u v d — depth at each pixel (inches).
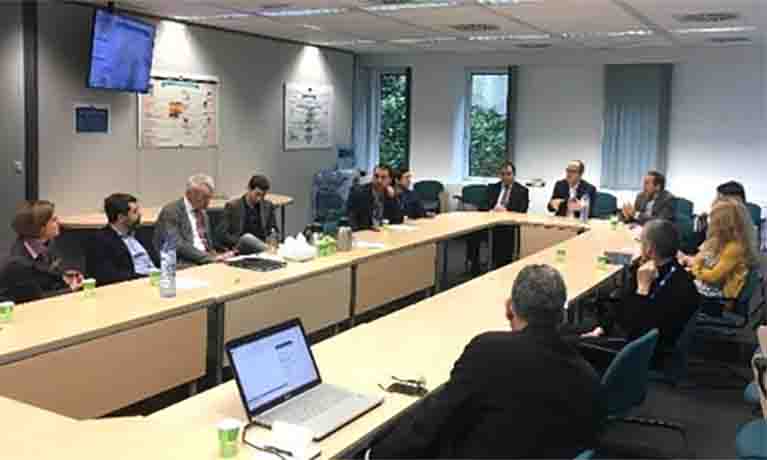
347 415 92.2
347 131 424.5
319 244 207.8
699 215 316.8
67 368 126.3
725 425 168.9
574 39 340.5
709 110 364.5
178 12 278.5
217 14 281.3
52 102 256.7
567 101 393.4
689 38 330.0
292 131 376.8
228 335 162.1
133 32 266.7
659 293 159.0
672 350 157.6
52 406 124.1
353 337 129.1
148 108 293.3
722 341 221.8
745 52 353.7
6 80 251.0
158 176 301.0
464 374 86.0
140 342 140.8
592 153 390.6
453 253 378.6
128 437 85.0
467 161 428.1
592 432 86.6
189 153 315.3
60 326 131.2
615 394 124.6
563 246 238.2
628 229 277.9
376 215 283.1
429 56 421.1
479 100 421.7
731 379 198.2
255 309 169.2
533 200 403.2
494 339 87.7
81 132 267.3
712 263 202.7
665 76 368.8
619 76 377.7
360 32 328.8
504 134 414.9
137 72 272.4
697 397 186.2
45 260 170.4
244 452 81.7
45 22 252.4
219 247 235.0
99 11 249.4
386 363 114.5
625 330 162.7
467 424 85.7
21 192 253.3
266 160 360.8
